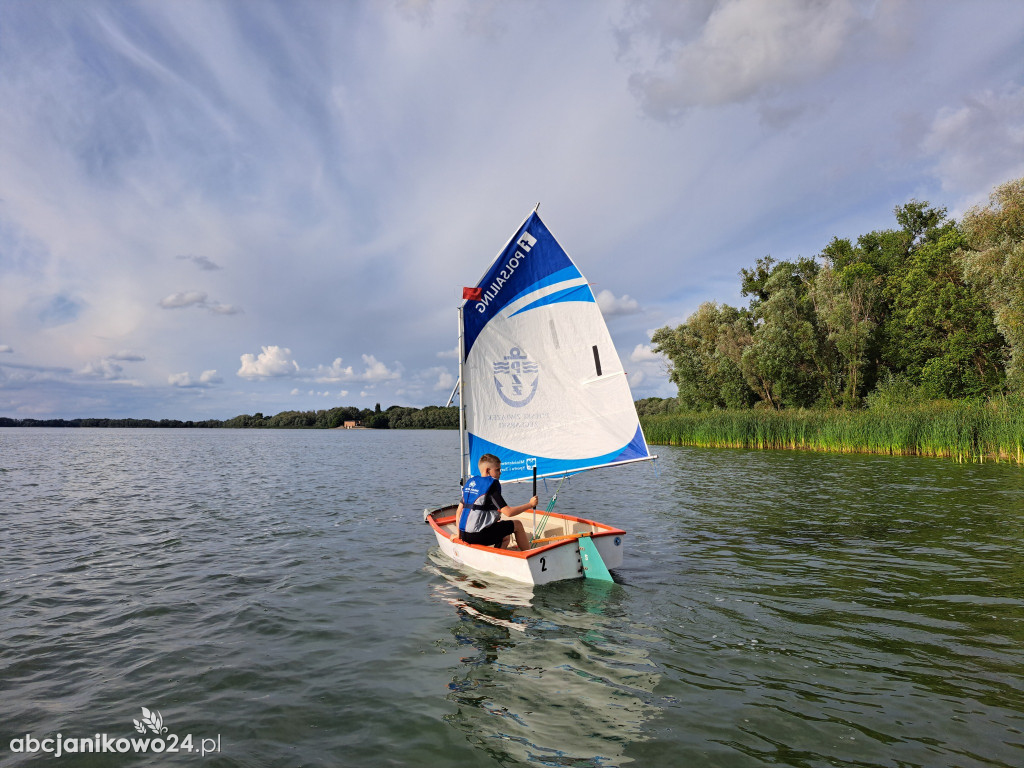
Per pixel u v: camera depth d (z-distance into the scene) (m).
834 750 4.04
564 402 9.63
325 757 4.09
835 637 6.10
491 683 5.18
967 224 29.84
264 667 5.60
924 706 4.63
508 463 9.89
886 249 52.09
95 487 20.83
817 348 45.31
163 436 104.38
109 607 7.41
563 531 9.48
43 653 5.96
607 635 6.23
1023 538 10.53
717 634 6.21
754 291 56.91
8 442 68.19
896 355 42.94
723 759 3.95
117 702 4.93
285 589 8.13
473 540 8.62
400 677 5.35
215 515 14.47
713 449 35.47
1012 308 27.86
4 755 4.11
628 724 4.45
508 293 9.80
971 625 6.40
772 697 4.82
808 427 33.06
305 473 26.64
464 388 9.98
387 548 10.65
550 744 4.20
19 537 11.80
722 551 9.88
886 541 10.45
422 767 3.94
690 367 53.66
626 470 24.16
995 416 24.70
